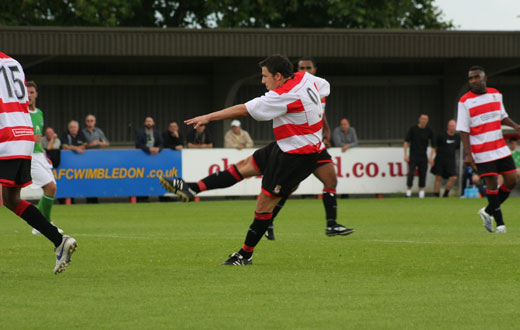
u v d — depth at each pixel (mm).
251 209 51031
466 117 34062
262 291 18422
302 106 21875
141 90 78750
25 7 93312
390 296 17797
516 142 67000
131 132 78562
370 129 83875
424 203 56594
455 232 34469
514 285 19359
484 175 33844
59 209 51750
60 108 76625
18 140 20281
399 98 84375
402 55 69938
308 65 30344
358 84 83500
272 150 22422
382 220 41812
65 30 63500
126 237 31672
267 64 21984
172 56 69375
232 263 22984
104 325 14844
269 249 27031
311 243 29125
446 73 83750
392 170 65250
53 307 16484
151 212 48500
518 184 67062
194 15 106500
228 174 22406
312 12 101250
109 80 77688
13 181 20094
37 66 75750
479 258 24453
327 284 19438
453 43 70625
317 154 22516
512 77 85125
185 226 38188
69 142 58844
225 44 66500
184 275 20953
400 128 84438
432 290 18594
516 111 85500
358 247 27594
